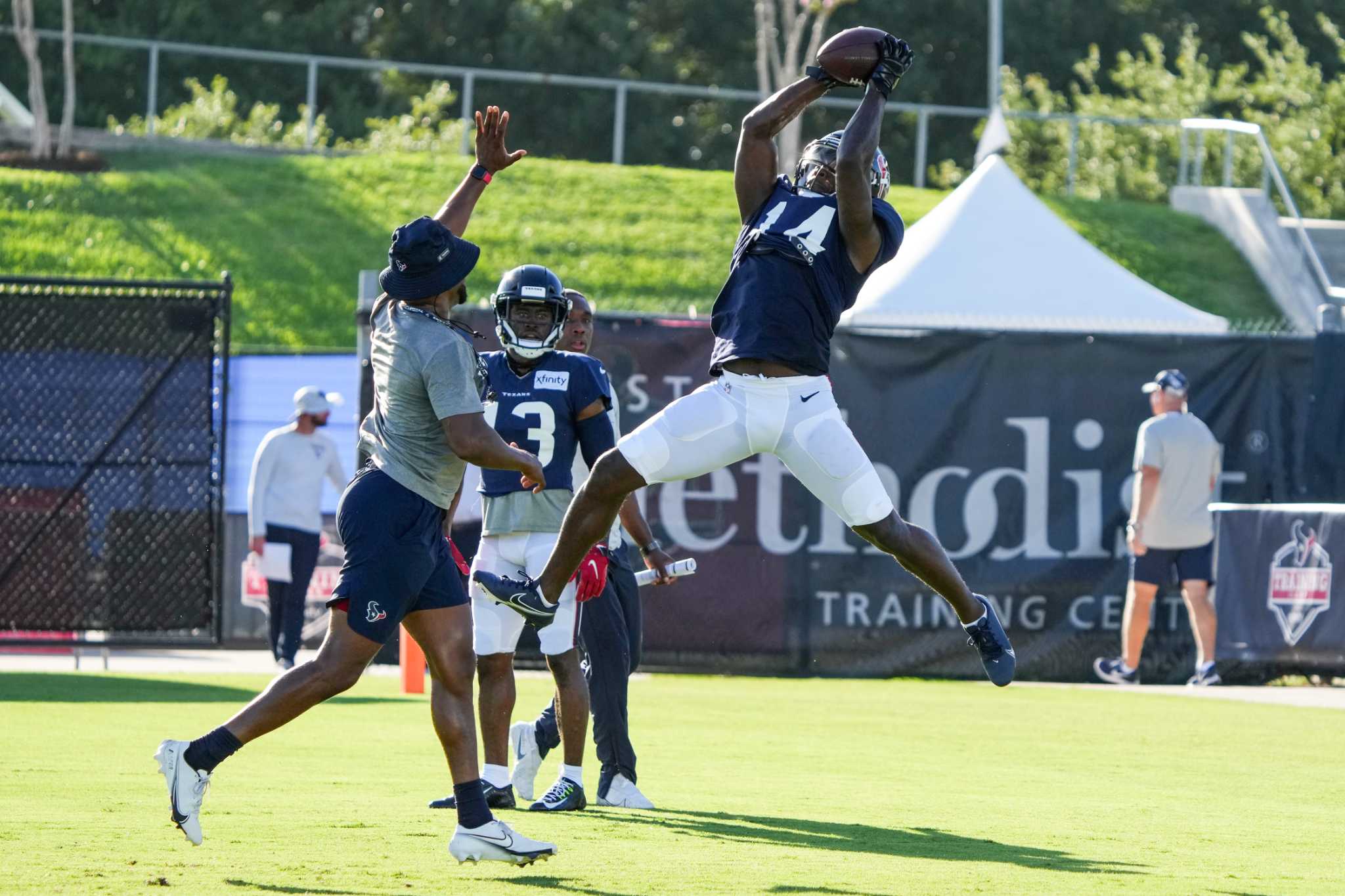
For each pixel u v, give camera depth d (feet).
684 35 547.49
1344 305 286.25
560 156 525.75
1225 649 147.23
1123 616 150.20
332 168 318.04
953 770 91.30
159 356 144.87
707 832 66.85
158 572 144.66
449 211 68.90
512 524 74.64
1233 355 152.76
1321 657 143.33
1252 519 146.51
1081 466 151.23
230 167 315.17
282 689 57.77
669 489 147.84
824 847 63.00
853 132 64.28
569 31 530.68
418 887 52.44
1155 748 103.45
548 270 76.28
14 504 143.33
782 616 148.66
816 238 64.64
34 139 313.53
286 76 491.72
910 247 186.60
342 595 57.47
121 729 101.60
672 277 294.87
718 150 533.55
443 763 87.51
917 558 66.44
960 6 529.04
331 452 149.38
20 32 312.09
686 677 150.00
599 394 75.41
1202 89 450.30
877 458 149.79
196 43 481.05
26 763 84.23
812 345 64.64
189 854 57.52
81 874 53.11
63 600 143.74
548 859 58.49
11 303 143.43
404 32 516.32
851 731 110.83
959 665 149.59
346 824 65.41
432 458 58.03
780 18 531.91
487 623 73.82
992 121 228.02
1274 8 541.34
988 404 150.82
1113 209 331.36
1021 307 179.73
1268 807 78.43
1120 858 61.67
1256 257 315.78
